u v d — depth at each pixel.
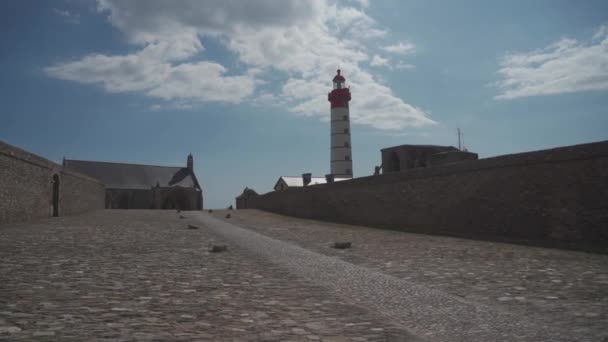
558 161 15.26
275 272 9.36
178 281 7.93
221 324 5.14
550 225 15.52
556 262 10.95
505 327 5.33
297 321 5.38
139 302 6.15
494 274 9.28
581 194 14.43
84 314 5.38
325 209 33.41
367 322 5.43
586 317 5.81
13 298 6.13
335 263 11.00
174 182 101.12
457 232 20.00
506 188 17.48
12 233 16.55
